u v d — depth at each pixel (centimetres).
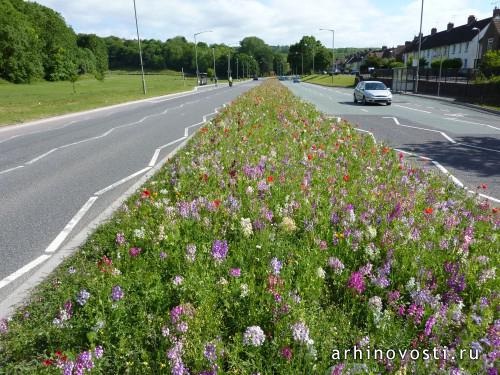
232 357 275
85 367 273
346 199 543
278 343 286
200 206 515
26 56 8481
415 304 330
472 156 1093
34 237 583
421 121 1920
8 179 941
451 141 1338
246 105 1839
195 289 343
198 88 7281
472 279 361
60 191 820
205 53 17250
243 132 1060
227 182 609
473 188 789
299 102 2150
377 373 259
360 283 350
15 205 737
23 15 9831
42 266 485
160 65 17412
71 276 420
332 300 356
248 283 353
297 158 782
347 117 2088
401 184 635
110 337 309
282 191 579
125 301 341
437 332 294
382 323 306
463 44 7162
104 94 4841
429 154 1120
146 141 1427
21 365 300
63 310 330
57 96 4522
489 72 3528
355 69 14075
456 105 2947
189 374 271
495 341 281
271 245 419
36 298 401
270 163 727
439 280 367
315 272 368
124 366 287
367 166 741
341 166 739
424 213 491
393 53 12062
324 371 265
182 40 18950
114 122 2116
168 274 391
